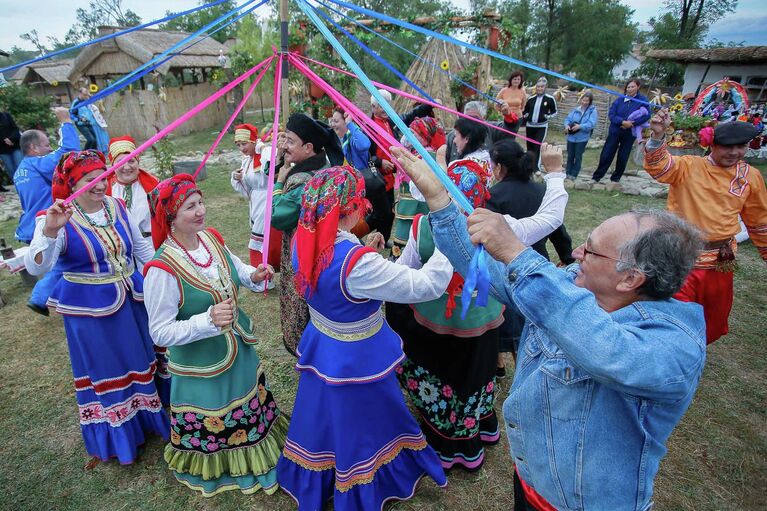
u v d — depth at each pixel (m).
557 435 1.29
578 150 8.29
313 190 1.82
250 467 2.41
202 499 2.40
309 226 1.82
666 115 2.79
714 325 3.02
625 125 7.59
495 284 1.38
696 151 8.43
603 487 1.24
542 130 8.20
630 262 1.13
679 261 1.12
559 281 1.07
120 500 2.41
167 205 1.98
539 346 1.38
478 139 3.28
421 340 2.41
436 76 10.39
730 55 12.48
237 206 7.18
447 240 1.38
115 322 2.48
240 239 5.88
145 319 2.67
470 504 2.38
